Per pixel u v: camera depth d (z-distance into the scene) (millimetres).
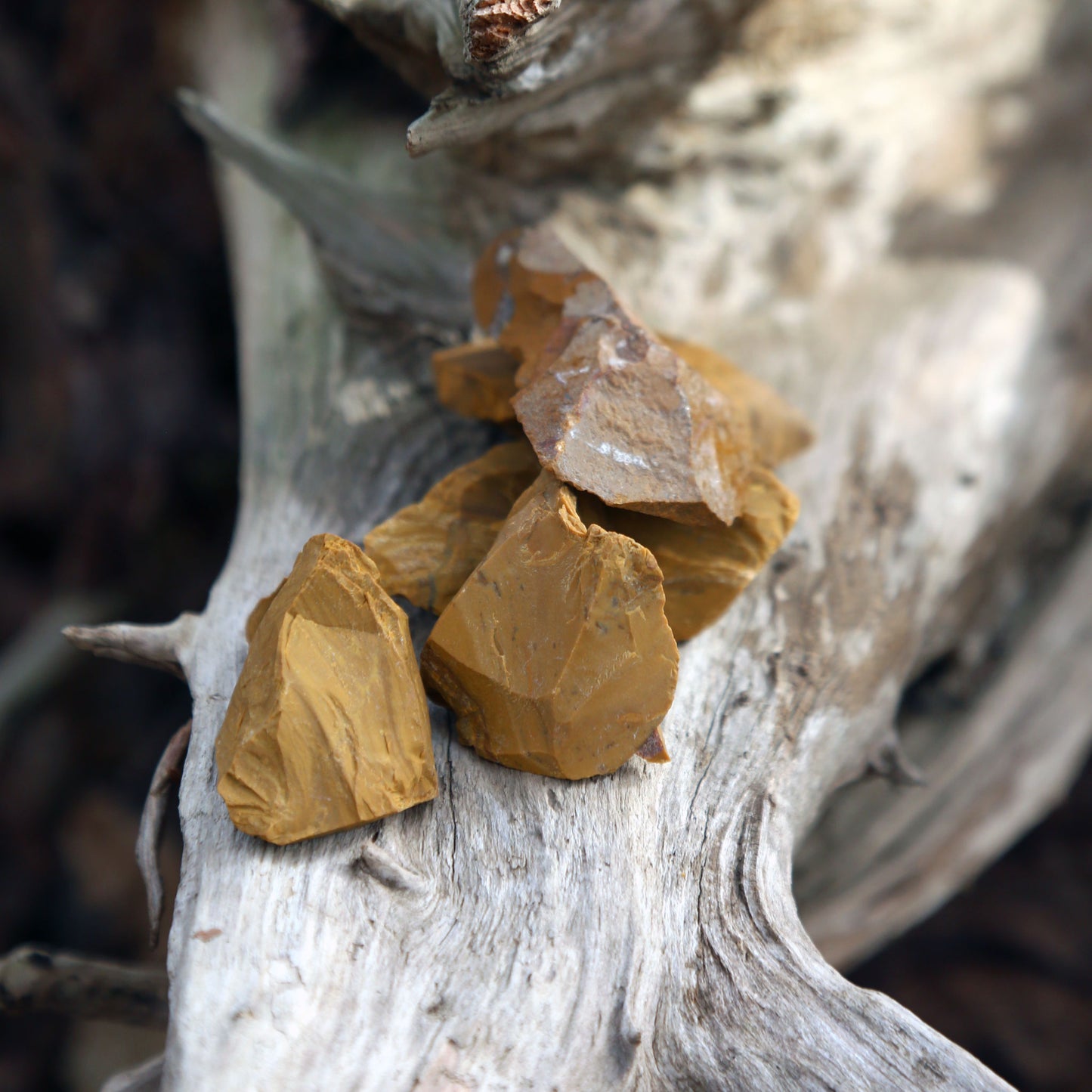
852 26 782
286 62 811
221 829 664
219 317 1173
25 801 1131
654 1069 653
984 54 817
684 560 691
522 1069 647
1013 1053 997
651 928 662
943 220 813
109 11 1011
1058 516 825
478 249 760
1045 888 1076
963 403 772
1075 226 817
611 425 680
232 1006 646
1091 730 819
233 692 677
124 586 1192
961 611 795
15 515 1229
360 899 658
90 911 1091
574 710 667
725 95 771
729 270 784
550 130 745
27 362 1173
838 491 747
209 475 1183
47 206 1110
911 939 1065
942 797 805
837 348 779
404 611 681
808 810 702
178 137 1072
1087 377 802
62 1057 1054
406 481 728
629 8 708
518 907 661
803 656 711
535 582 670
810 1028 656
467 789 672
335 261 751
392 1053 646
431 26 700
